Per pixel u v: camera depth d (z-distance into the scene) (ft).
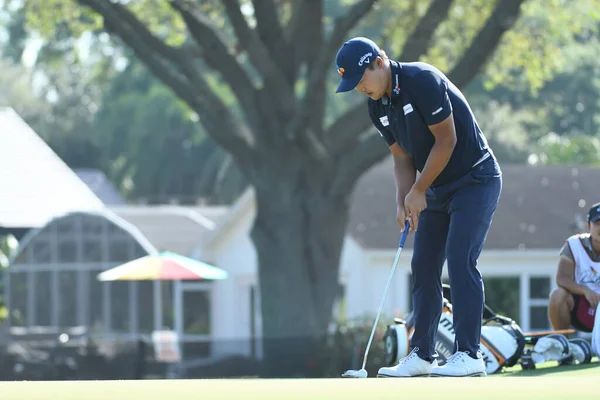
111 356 204.13
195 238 306.14
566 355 77.41
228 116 202.59
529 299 270.05
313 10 200.75
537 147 445.78
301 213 203.92
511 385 38.29
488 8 223.10
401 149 61.31
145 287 277.23
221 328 282.15
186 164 570.05
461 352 58.49
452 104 57.93
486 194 59.11
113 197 485.56
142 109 547.90
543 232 273.54
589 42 444.14
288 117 199.82
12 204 291.58
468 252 58.49
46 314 281.54
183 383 40.93
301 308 205.26
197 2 215.51
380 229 265.75
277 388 37.65
